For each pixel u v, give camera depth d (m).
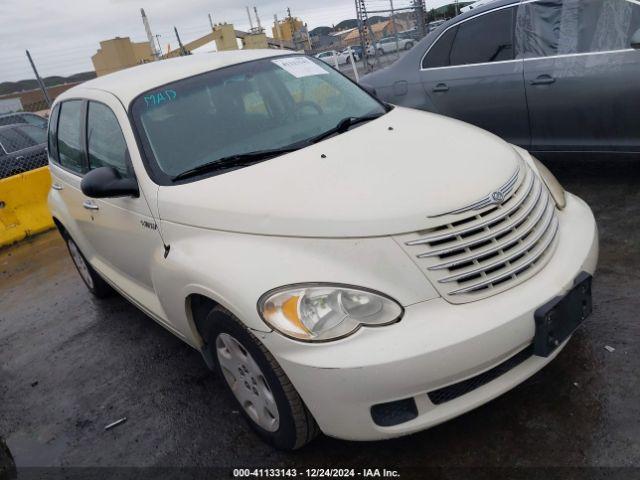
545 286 2.40
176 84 3.49
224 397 3.37
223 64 3.70
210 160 3.09
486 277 2.33
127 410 3.50
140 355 4.11
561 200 2.92
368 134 3.14
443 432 2.69
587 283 2.51
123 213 3.37
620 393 2.68
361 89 4.00
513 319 2.26
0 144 9.57
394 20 11.80
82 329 4.81
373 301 2.25
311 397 2.30
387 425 2.28
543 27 4.83
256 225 2.55
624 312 3.24
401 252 2.30
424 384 2.18
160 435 3.18
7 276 6.80
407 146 2.89
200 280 2.59
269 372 2.44
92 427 3.42
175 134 3.22
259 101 3.47
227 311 2.55
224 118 3.32
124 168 3.35
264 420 2.72
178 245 2.88
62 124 4.41
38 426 3.59
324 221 2.40
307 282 2.30
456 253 2.32
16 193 7.92
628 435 2.45
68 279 6.16
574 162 5.61
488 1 5.27
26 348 4.75
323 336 2.23
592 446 2.44
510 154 2.87
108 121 3.54
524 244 2.45
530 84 4.91
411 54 5.71
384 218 2.34
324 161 2.84
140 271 3.57
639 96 4.40
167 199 2.94
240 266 2.47
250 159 3.05
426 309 2.26
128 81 3.66
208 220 2.72
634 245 3.92
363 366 2.15
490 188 2.47
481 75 5.19
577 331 3.17
